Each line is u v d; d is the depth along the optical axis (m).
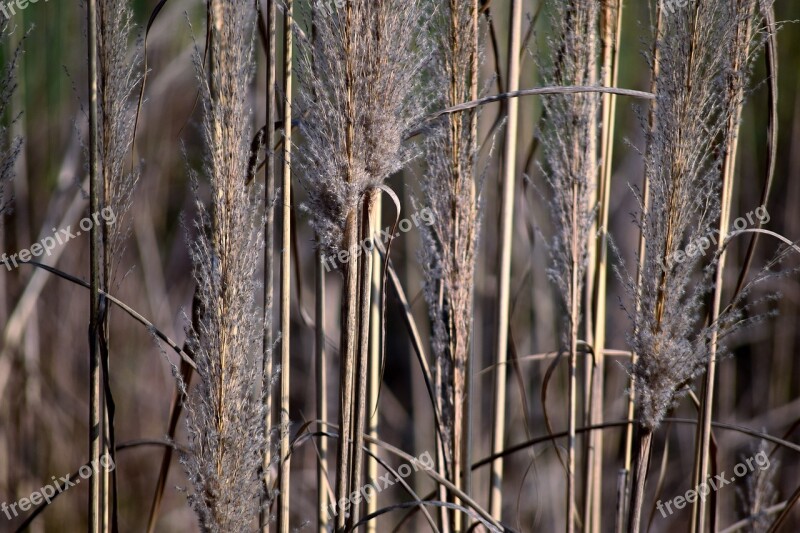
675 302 3.09
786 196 7.68
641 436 3.27
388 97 2.95
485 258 7.30
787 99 8.13
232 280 3.03
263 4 5.46
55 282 6.94
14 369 6.07
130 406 7.43
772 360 7.65
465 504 3.90
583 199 3.80
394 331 9.54
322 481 4.06
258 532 3.35
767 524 4.70
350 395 3.28
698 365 3.63
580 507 5.49
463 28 3.41
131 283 7.53
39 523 6.25
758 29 3.21
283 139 3.51
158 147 7.53
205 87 3.05
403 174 6.01
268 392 3.48
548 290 7.02
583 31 3.71
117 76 3.31
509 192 4.16
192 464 3.13
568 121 3.78
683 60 2.97
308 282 8.31
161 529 7.12
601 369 4.47
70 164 6.03
